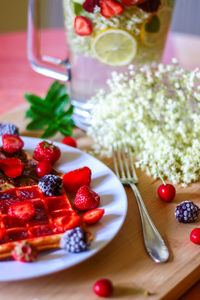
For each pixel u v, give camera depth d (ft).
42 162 2.11
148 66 2.43
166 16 2.36
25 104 2.88
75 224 1.79
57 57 3.38
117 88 2.41
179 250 1.85
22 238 1.77
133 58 2.39
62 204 1.94
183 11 5.71
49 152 2.15
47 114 2.55
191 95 2.36
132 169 2.24
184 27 5.79
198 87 2.31
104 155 2.40
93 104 2.53
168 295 1.69
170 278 1.73
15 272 1.61
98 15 2.25
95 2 2.21
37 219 1.85
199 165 2.23
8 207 1.89
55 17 5.41
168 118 2.39
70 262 1.65
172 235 1.92
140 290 1.68
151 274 1.74
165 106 2.38
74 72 2.54
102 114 2.44
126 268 1.76
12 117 2.71
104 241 1.74
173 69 2.36
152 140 2.33
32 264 1.65
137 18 2.26
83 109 2.60
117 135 2.45
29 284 1.69
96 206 1.91
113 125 2.43
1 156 2.16
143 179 2.23
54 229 1.80
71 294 1.66
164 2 2.29
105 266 1.77
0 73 3.27
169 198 2.08
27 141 2.31
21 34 3.91
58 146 2.28
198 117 2.30
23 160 2.18
